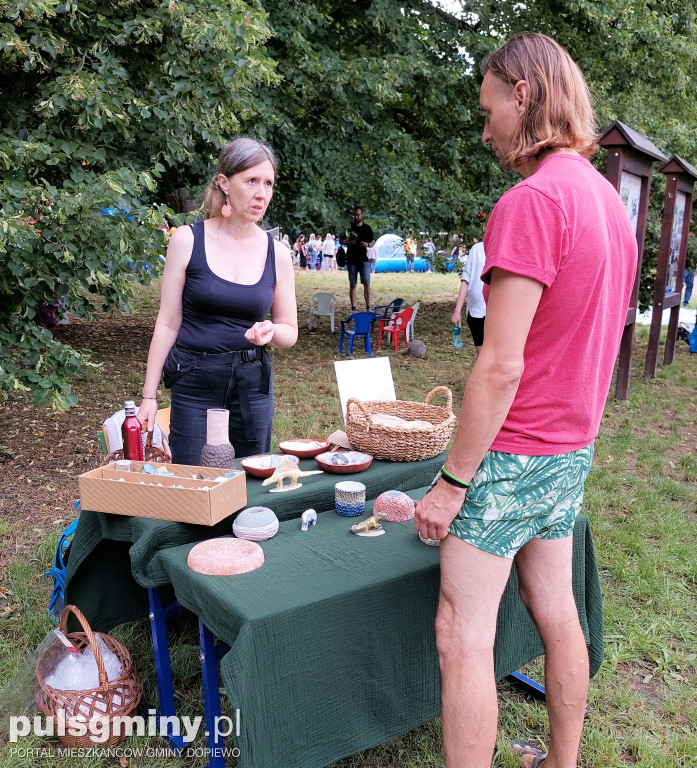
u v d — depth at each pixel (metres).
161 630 2.14
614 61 10.06
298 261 25.39
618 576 3.28
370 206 9.38
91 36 4.95
